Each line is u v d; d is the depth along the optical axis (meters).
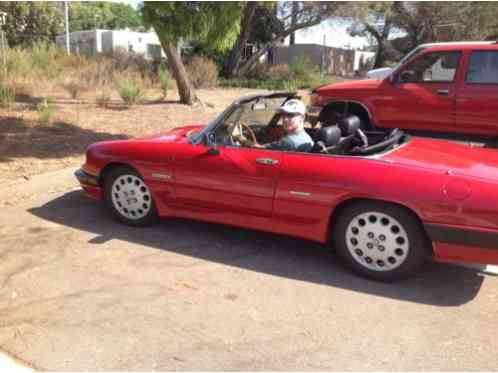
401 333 3.38
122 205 5.27
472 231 3.61
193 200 4.80
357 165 4.02
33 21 42.72
